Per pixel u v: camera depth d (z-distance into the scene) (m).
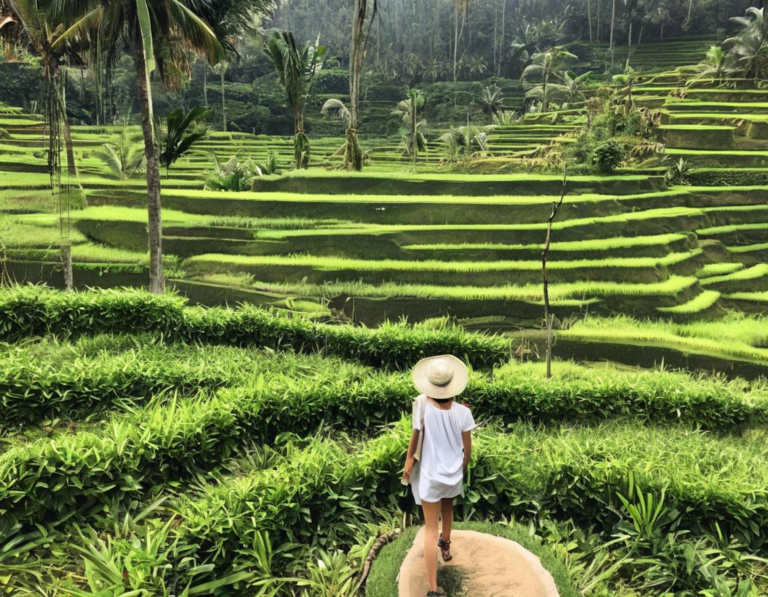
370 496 5.27
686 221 21.09
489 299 14.81
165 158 14.29
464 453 4.12
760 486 5.25
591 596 4.29
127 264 15.89
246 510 4.53
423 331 9.89
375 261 16.47
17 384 6.29
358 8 24.28
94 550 3.97
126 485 4.93
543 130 44.06
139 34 12.23
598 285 15.64
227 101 72.19
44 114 13.75
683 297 15.93
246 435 6.17
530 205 19.12
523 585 3.96
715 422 8.19
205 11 13.43
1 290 9.07
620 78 52.66
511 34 96.31
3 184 22.91
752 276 18.22
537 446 6.27
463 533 4.58
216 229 17.39
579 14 87.50
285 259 16.33
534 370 10.98
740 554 4.86
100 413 6.58
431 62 91.00
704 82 44.00
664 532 5.02
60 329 8.84
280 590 4.29
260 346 9.61
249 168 25.19
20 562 4.20
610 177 23.61
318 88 82.56
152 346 8.74
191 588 3.98
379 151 55.03
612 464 5.34
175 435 5.43
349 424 7.07
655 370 11.92
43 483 4.50
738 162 27.75
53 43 12.08
